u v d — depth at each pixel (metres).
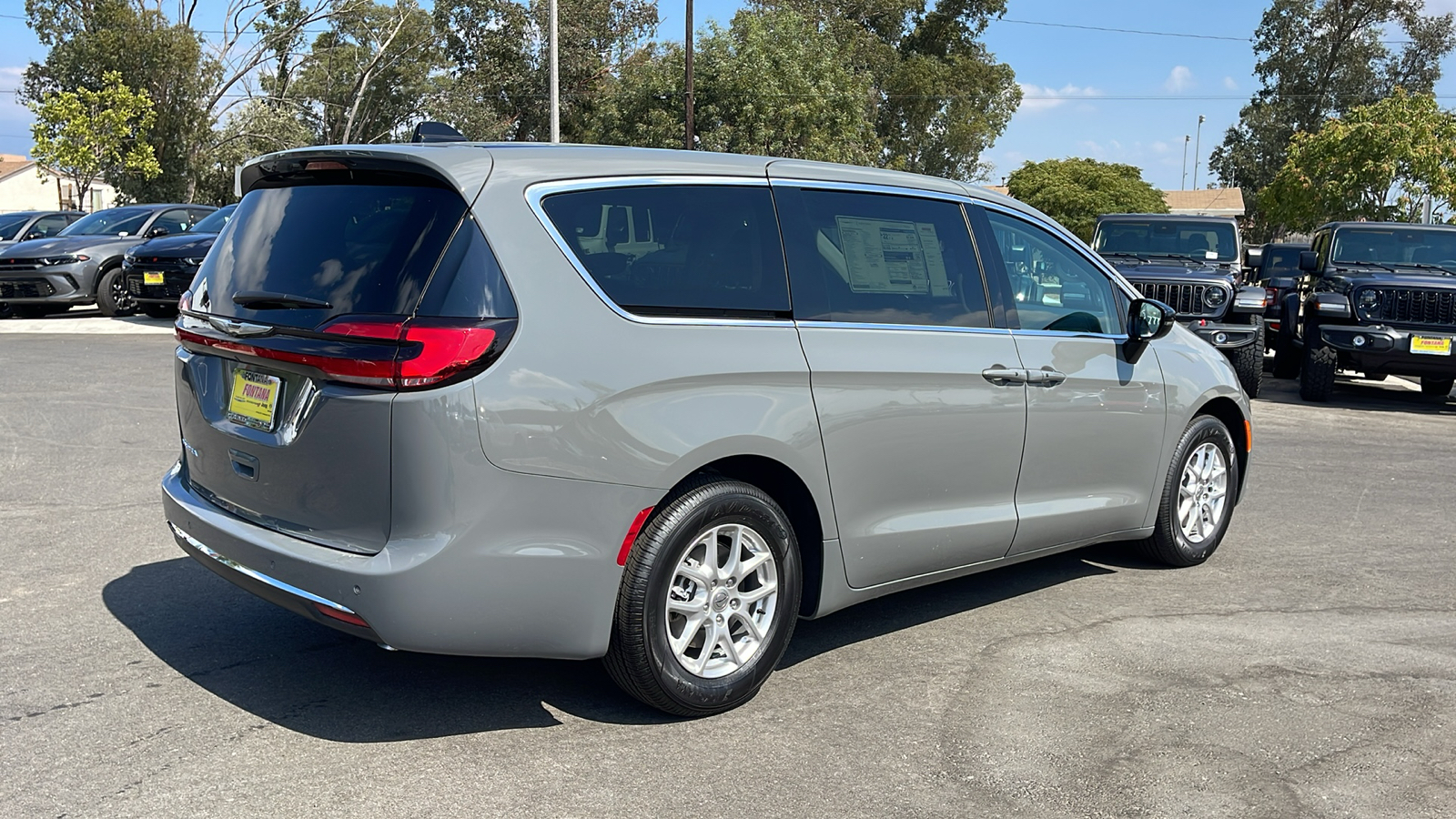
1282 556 5.97
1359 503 7.29
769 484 3.97
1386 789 3.35
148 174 42.38
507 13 50.22
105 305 17.31
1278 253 21.38
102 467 7.12
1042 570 5.64
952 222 4.54
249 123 50.53
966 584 5.36
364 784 3.20
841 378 3.93
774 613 3.85
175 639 4.26
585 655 3.46
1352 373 15.82
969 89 57.12
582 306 3.38
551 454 3.27
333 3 52.47
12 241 20.27
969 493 4.48
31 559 5.20
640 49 49.91
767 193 3.96
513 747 3.46
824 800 3.19
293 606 3.43
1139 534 5.41
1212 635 4.67
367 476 3.23
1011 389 4.55
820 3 53.66
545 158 3.51
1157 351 5.35
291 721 3.59
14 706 3.63
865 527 4.11
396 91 56.72
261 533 3.51
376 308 3.25
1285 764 3.49
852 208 4.20
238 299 3.59
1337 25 59.06
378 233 3.38
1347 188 32.72
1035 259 4.86
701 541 3.66
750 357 3.69
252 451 3.56
